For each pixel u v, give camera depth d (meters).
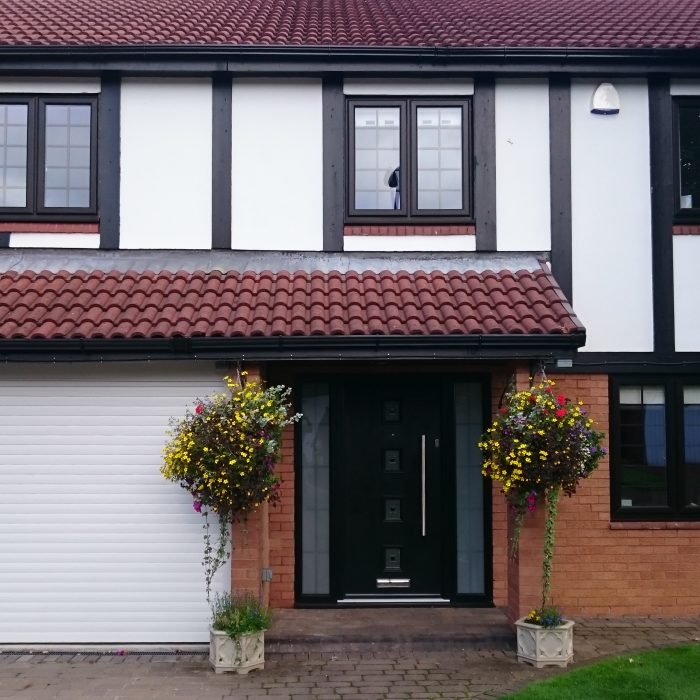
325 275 8.16
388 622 7.59
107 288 7.75
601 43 8.59
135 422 7.35
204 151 8.52
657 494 8.34
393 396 8.43
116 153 8.48
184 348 7.02
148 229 8.46
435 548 8.32
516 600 7.25
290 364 8.24
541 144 8.55
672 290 8.42
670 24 9.65
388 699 6.01
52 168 8.54
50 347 6.93
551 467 6.69
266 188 8.52
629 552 8.17
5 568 7.20
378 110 8.67
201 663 6.85
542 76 8.55
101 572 7.22
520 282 8.00
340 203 8.51
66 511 7.26
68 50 8.27
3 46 8.25
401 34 9.06
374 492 8.35
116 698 6.04
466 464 8.43
